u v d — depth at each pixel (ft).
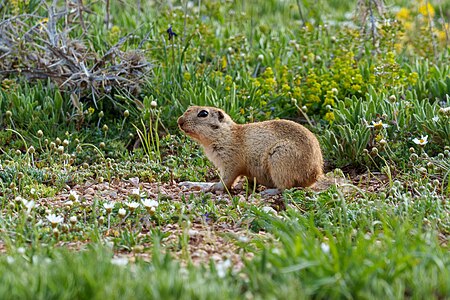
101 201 33.09
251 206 31.09
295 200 33.68
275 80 47.83
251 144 36.76
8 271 22.36
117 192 36.55
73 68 45.34
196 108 37.37
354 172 39.45
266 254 24.08
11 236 28.71
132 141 43.68
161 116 43.62
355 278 22.04
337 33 56.59
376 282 21.80
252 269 23.25
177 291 21.02
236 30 57.52
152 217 31.58
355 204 32.01
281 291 21.40
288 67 49.19
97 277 21.59
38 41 48.21
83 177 38.04
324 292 21.80
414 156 36.14
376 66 47.70
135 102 43.88
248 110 43.86
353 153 39.37
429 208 30.81
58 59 45.68
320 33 57.67
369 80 45.85
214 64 50.11
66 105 44.55
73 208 32.27
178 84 45.42
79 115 43.11
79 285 21.22
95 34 51.90
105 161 39.06
